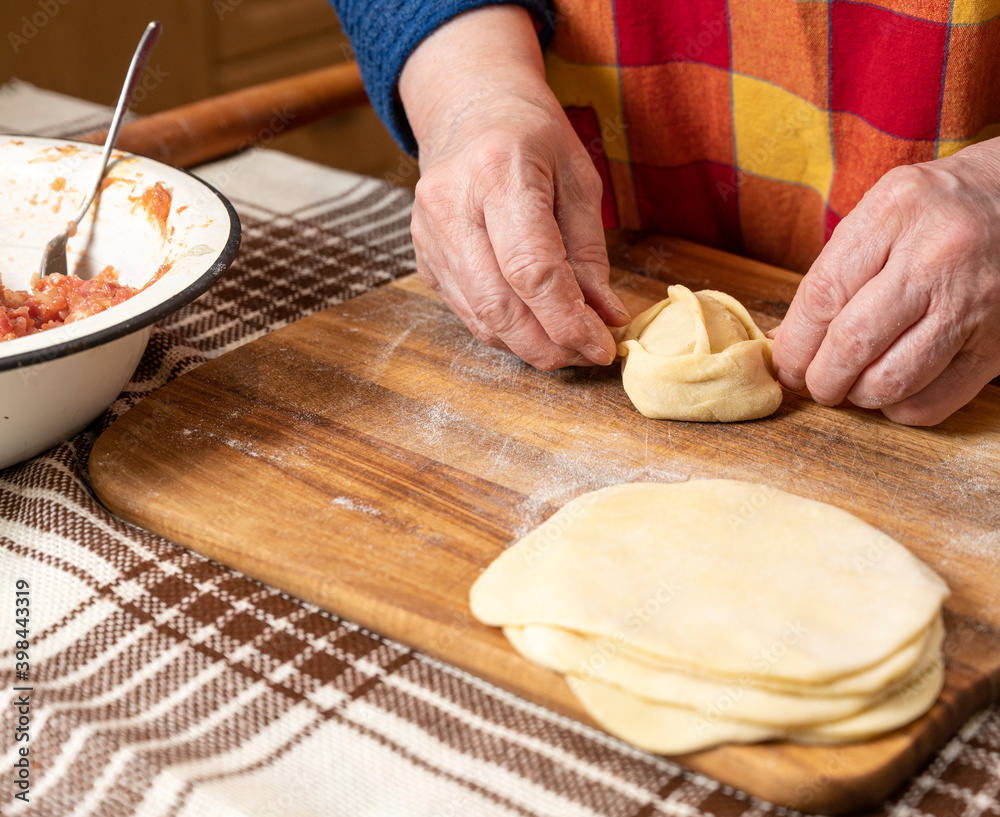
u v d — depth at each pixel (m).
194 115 1.64
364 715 0.74
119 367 1.00
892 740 0.69
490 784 0.69
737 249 1.64
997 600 0.83
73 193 1.21
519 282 1.04
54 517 0.94
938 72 1.24
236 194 1.73
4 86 2.10
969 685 0.73
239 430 1.06
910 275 0.94
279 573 0.86
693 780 0.70
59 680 0.76
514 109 1.16
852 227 0.98
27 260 1.23
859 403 1.05
